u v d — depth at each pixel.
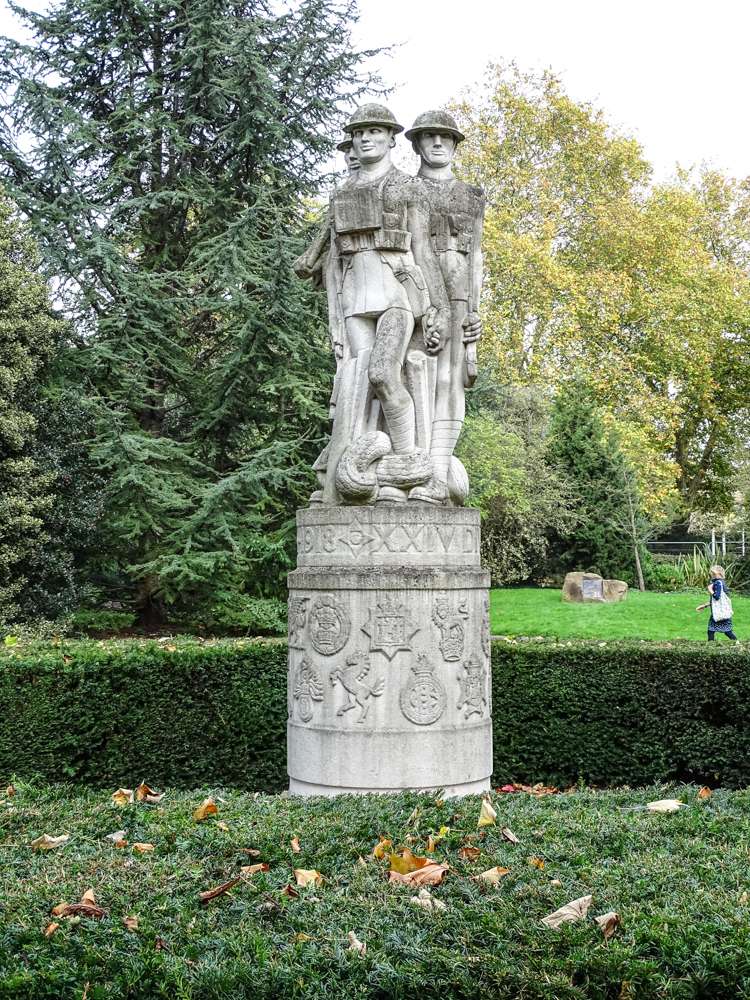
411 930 3.18
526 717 8.13
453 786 5.94
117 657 7.77
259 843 4.18
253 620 16.45
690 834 4.41
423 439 6.25
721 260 32.47
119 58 17.50
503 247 26.30
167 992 2.91
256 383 16.67
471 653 6.09
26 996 2.93
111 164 17.95
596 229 29.31
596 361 28.47
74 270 15.96
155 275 16.67
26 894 3.60
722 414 33.03
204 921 3.32
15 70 17.31
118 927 3.25
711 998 2.82
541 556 26.80
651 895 3.47
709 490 34.94
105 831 4.58
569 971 2.89
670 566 27.81
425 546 5.99
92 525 16.22
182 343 18.73
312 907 3.41
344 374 6.33
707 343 29.53
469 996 2.83
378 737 5.83
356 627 5.88
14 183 16.80
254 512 16.59
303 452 16.73
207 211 17.78
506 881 3.63
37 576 15.99
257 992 2.89
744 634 17.28
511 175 28.94
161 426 18.50
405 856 3.90
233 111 18.22
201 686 7.95
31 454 15.68
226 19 17.42
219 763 7.95
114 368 16.09
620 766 7.96
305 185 18.41
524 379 27.98
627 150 30.25
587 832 4.35
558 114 30.03
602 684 8.02
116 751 7.71
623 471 26.11
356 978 2.93
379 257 6.15
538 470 25.61
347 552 5.95
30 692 7.54
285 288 15.65
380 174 6.36
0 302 15.31
